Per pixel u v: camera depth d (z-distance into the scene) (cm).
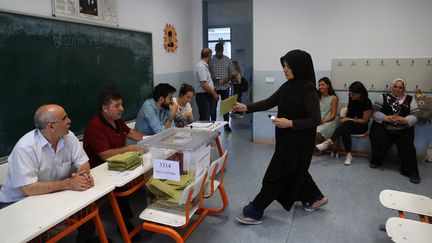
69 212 152
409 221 183
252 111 274
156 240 238
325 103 438
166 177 193
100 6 330
